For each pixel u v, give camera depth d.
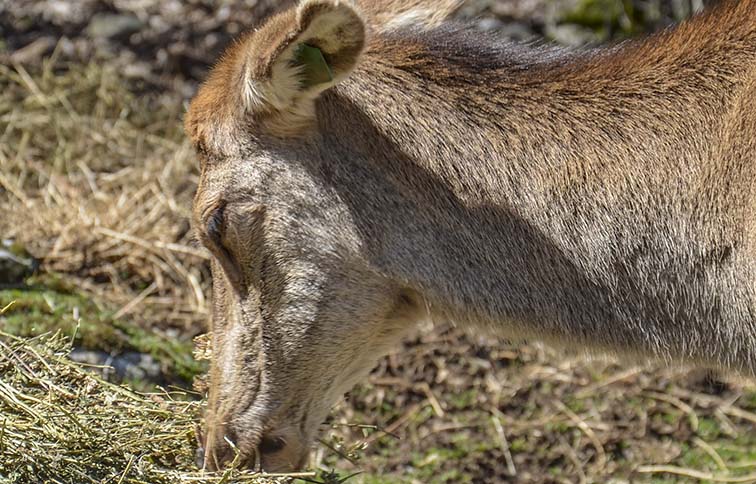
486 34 9.21
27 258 12.85
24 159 14.74
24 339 9.88
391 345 9.19
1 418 9.03
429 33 9.01
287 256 8.77
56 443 8.93
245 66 8.48
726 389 12.80
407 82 8.76
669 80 8.79
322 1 7.63
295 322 8.86
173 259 13.27
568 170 8.67
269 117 8.57
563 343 8.86
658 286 8.65
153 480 8.87
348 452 10.17
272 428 9.08
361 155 8.66
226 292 9.09
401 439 12.08
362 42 7.93
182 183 14.38
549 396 12.63
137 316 12.55
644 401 12.65
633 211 8.61
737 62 8.70
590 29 16.22
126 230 13.55
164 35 16.45
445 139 8.71
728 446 12.29
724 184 8.48
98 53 16.20
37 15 16.64
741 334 8.59
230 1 16.78
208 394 9.47
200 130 8.86
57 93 15.61
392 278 8.79
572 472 11.98
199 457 9.23
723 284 8.53
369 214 8.69
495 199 8.70
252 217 8.74
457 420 12.33
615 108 8.77
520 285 8.74
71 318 12.02
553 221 8.67
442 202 8.70
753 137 8.44
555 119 8.76
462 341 12.95
